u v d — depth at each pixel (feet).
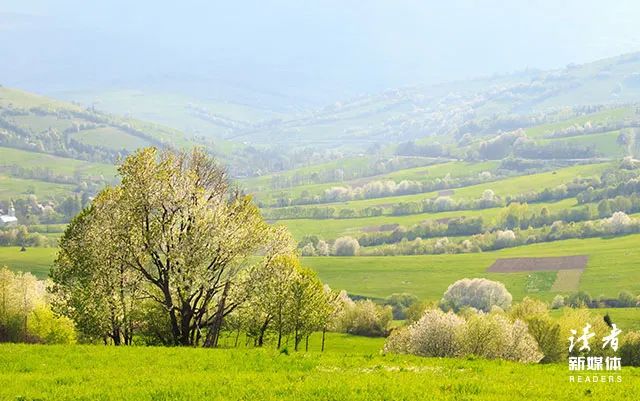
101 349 137.69
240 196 188.65
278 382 91.66
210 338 182.29
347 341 416.87
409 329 336.70
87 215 183.32
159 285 178.29
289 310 245.45
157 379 95.96
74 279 183.42
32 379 97.76
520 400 80.28
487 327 304.30
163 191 176.14
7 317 271.90
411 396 80.64
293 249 196.85
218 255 179.42
